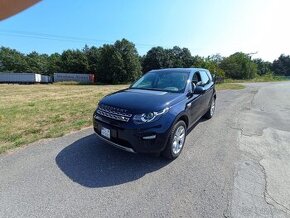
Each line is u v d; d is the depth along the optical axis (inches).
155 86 190.7
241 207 103.0
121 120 137.3
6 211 95.6
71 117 265.0
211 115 275.7
